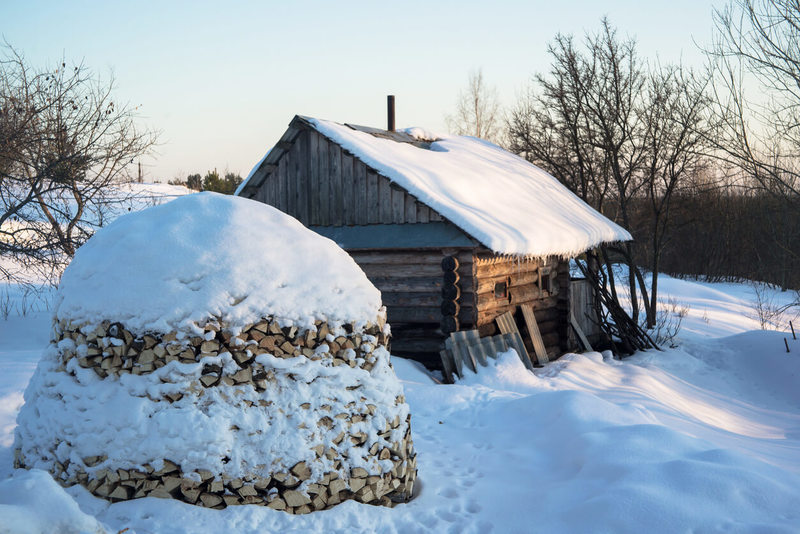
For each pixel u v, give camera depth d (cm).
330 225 1180
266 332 438
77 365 436
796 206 1538
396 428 482
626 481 441
